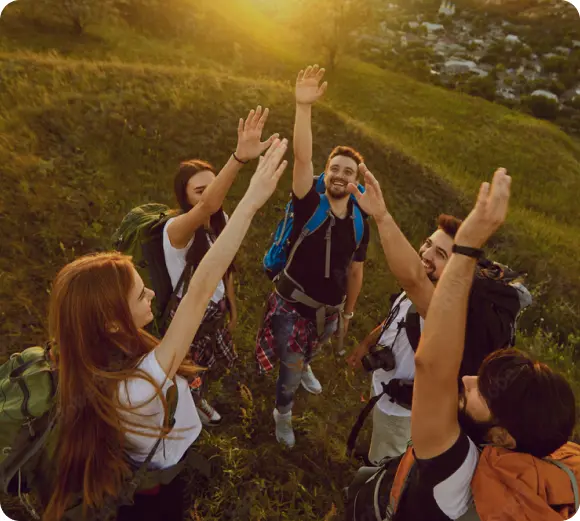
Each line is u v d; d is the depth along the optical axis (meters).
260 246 5.57
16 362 1.67
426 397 1.10
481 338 1.97
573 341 5.43
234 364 3.85
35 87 7.14
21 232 4.73
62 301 1.40
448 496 1.23
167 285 2.46
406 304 2.40
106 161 6.28
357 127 9.06
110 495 1.50
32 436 1.52
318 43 18.84
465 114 18.70
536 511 1.17
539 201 14.02
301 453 3.29
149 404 1.43
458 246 1.03
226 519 2.80
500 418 1.26
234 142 7.47
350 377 4.03
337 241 2.70
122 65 8.79
